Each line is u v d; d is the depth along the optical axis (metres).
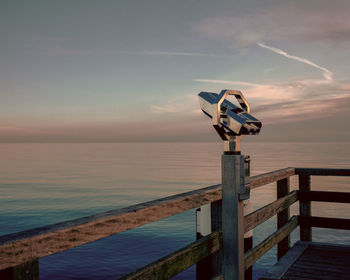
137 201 47.28
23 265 1.05
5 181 78.44
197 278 2.24
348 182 68.88
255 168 104.62
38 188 63.50
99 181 75.75
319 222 3.91
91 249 22.62
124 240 24.72
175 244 23.89
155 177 84.25
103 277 17.97
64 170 115.00
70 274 18.28
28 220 34.84
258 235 24.09
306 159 158.25
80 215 37.53
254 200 44.09
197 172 99.38
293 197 3.86
